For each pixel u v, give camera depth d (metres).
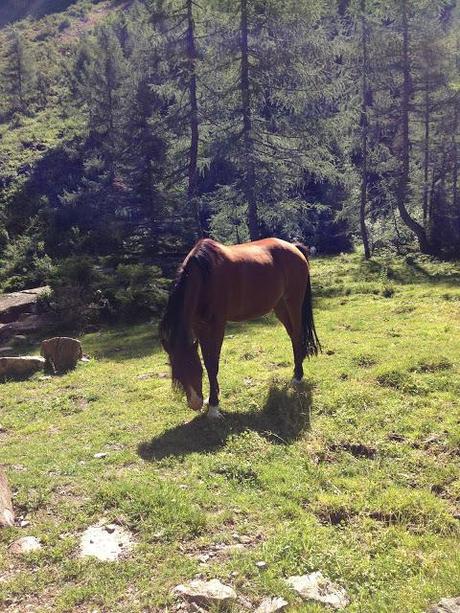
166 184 21.61
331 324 11.23
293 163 19.84
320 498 4.66
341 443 5.73
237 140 19.12
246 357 9.21
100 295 15.07
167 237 21.30
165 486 4.88
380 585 3.54
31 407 7.85
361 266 21.44
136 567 3.85
